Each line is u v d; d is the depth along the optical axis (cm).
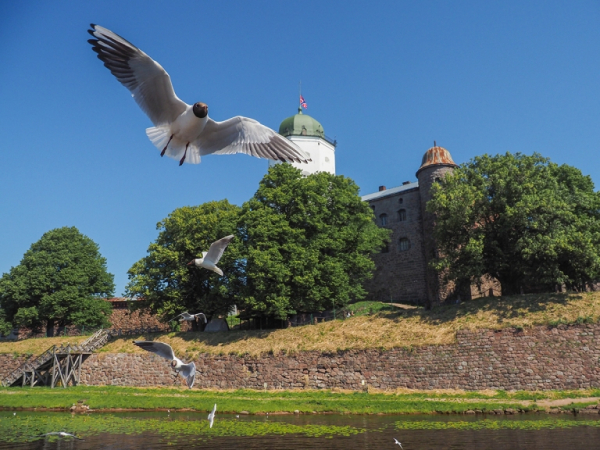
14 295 6444
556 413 3053
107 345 5597
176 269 5675
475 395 3666
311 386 4328
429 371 3966
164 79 691
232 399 3978
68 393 4569
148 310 6075
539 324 3744
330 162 7731
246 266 5100
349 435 2564
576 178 5362
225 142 761
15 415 3503
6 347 5903
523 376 3669
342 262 5328
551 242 4012
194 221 5650
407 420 3005
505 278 4634
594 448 2100
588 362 3522
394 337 4269
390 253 6819
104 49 650
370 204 7194
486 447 2195
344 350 4303
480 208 4503
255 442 2441
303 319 5444
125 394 4509
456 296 5741
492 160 4884
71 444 2447
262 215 5147
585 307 3788
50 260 6600
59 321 6731
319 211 5403
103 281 7069
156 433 2711
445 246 4775
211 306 5516
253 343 4847
